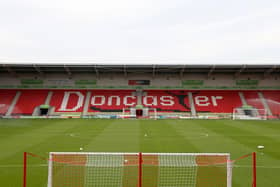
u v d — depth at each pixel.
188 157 10.77
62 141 16.84
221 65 40.22
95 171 9.33
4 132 21.28
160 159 10.53
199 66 41.12
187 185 8.22
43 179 8.95
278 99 40.72
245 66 40.38
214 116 37.25
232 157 12.51
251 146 15.30
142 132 21.42
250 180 8.99
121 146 15.21
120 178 8.73
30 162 11.25
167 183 8.34
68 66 41.00
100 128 24.25
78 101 40.66
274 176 9.49
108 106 39.69
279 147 15.02
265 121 32.16
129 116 36.81
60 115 37.16
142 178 8.70
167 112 38.41
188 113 38.09
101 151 13.82
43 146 15.14
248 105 39.41
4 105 38.56
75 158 10.57
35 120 32.72
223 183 8.48
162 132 21.45
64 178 8.78
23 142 16.45
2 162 11.34
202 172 9.28
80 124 27.95
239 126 26.33
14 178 9.11
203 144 15.90
